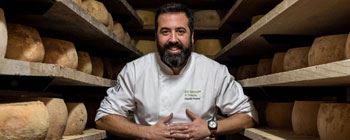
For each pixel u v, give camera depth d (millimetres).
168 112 2037
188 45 1981
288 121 1961
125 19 3334
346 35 1283
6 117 1073
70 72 1500
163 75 2059
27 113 1116
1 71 1003
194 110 2051
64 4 1364
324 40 1345
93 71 2244
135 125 1939
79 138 1613
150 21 3691
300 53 1656
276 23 1645
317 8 1341
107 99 2129
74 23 1728
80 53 1965
